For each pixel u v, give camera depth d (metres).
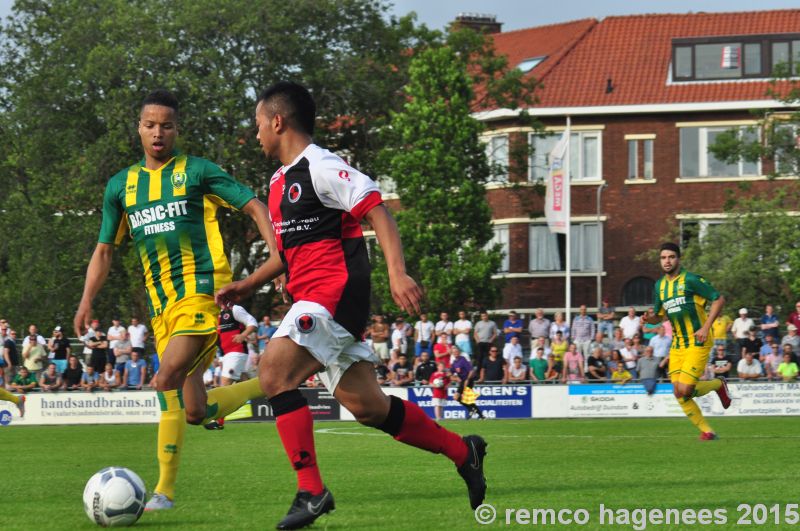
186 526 7.18
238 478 11.17
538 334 31.81
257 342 31.56
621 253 51.81
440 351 30.23
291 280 7.10
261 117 7.19
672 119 51.53
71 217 45.25
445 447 7.29
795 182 40.69
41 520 7.64
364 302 7.00
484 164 43.69
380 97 45.62
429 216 41.47
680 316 16.14
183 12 43.00
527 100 48.34
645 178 51.66
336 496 9.08
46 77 45.84
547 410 29.17
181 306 8.66
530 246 52.12
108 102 42.50
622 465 12.04
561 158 43.00
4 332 31.44
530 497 8.76
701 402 28.31
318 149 7.05
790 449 14.49
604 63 53.94
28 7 47.09
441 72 42.66
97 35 45.03
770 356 28.59
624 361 29.27
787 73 42.28
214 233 8.85
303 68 44.88
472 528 6.93
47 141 46.97
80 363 31.53
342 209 6.94
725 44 52.00
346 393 7.09
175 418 8.48
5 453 16.61
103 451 17.09
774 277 37.66
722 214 50.91
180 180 8.75
